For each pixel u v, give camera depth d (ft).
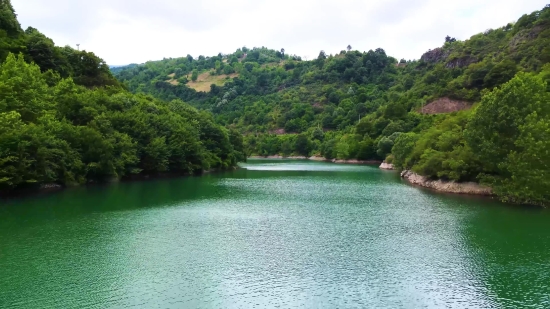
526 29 513.45
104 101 300.20
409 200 191.83
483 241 116.88
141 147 286.25
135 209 164.04
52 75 324.60
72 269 92.27
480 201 185.68
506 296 79.05
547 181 161.27
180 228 131.54
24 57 333.42
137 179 287.07
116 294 79.00
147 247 109.50
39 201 179.22
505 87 177.99
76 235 120.98
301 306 74.28
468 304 75.51
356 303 75.56
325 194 214.69
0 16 344.49
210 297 78.02
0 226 131.64
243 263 97.04
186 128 350.84
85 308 73.10
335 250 107.86
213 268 93.61
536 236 122.01
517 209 164.86
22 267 93.15
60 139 226.79
